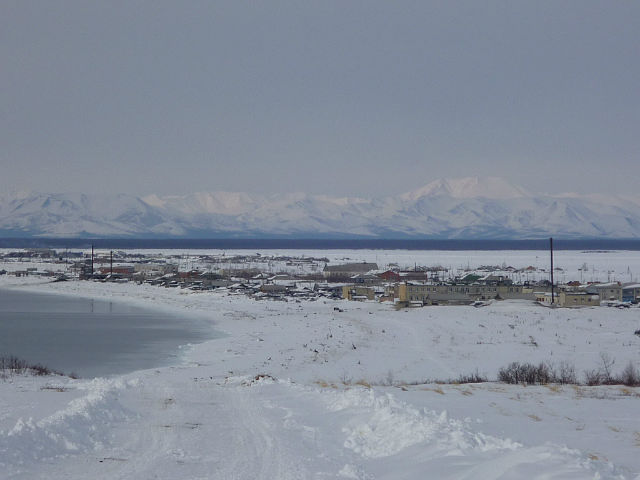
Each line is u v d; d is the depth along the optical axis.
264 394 27.53
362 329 84.94
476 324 88.25
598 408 24.50
